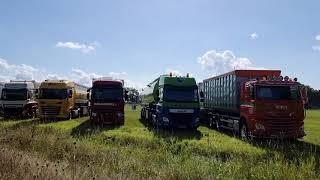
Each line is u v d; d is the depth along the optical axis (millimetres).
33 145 15938
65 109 36656
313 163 13477
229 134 26156
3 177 9398
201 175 12000
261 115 21422
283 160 14242
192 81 28438
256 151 17859
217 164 13750
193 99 28047
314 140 23703
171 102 27781
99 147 16891
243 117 23422
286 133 21484
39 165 10758
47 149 15305
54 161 12930
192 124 27812
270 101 21484
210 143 19828
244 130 23234
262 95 21578
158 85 30141
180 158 15406
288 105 21547
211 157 16203
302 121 21734
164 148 18188
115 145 18906
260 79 22234
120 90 32156
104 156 14031
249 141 21547
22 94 38281
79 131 24797
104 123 31891
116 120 31875
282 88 21719
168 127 27906
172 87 28109
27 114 38594
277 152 16750
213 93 30500
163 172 11867
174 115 27641
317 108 93562
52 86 36781
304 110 21875
